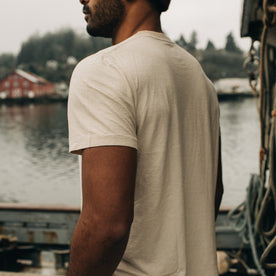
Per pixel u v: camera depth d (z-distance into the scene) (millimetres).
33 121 79688
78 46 148250
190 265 795
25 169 37250
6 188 30406
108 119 665
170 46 802
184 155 794
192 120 808
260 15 2316
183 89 788
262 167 2432
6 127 70688
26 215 3721
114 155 656
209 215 832
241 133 51844
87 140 666
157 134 715
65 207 3668
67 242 3664
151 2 799
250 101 108375
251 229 2771
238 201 24203
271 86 2365
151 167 722
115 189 649
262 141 2357
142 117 700
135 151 681
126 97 680
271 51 2365
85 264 668
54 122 77062
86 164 670
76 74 711
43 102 120438
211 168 842
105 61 699
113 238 645
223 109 88125
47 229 3691
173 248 748
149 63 720
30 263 3773
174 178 746
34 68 138500
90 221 657
